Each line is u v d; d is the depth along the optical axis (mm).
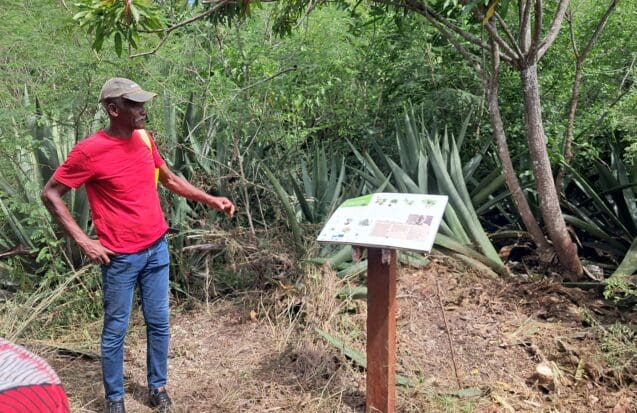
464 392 2967
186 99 4770
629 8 5086
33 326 3807
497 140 4191
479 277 4254
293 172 5094
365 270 4094
